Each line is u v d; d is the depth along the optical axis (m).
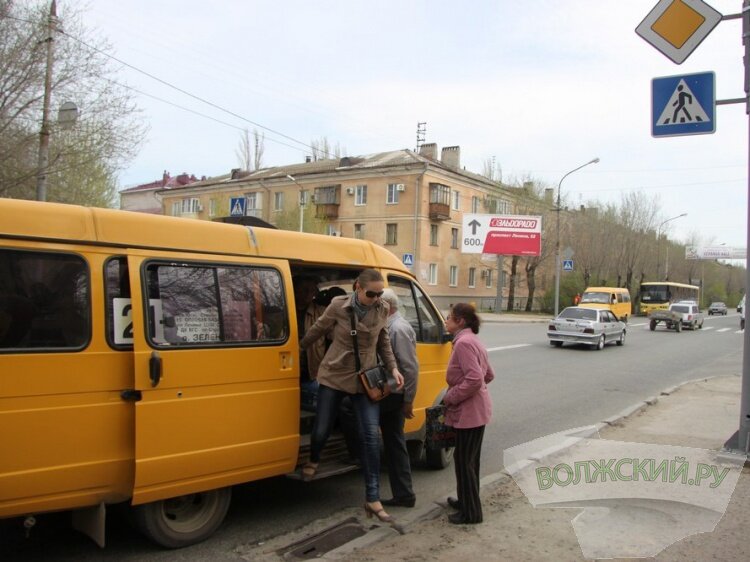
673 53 6.49
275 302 4.56
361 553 4.00
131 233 3.81
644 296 55.12
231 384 4.17
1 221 3.32
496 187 47.75
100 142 16.47
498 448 7.38
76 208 3.63
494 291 51.50
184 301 3.99
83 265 3.59
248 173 54.47
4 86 15.16
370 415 4.60
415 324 6.04
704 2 6.39
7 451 3.24
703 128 6.60
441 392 6.28
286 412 4.51
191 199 55.62
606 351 20.58
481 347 4.57
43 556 3.97
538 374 14.20
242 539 4.36
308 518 4.81
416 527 4.50
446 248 45.41
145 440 3.69
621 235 55.81
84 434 3.51
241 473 4.24
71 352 3.48
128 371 3.71
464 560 3.91
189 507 4.25
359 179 45.12
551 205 49.03
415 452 6.39
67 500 3.47
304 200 41.38
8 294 3.31
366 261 5.56
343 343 4.57
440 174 44.34
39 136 15.27
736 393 11.38
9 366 3.27
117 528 4.48
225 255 4.29
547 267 52.34
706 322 48.19
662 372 15.51
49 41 14.94
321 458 5.06
